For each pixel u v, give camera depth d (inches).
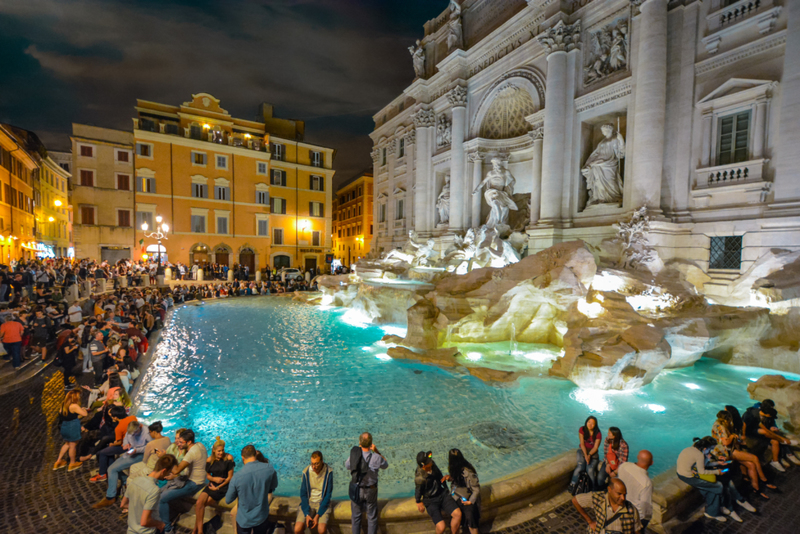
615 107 732.7
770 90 550.3
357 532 197.3
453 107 1127.6
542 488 232.7
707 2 622.2
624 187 709.3
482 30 1090.7
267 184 1779.0
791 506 227.8
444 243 1145.4
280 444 301.9
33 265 930.1
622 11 719.7
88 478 257.3
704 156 622.8
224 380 447.2
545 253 604.4
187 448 222.4
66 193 2048.5
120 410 269.0
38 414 351.3
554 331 604.4
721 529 209.9
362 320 820.6
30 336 501.4
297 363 513.3
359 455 200.1
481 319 588.4
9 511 223.3
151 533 198.1
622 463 203.2
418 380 446.3
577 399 386.9
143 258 1494.8
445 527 202.5
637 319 455.8
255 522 190.7
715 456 224.2
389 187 1566.2
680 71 647.8
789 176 531.2
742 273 569.9
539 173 892.6
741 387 412.8
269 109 1918.1
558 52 805.2
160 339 649.6
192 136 1638.8
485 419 344.2
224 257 1706.4
